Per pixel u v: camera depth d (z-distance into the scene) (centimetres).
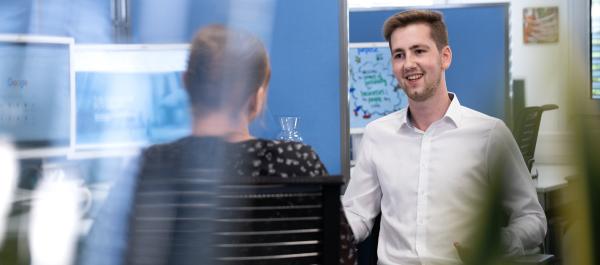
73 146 200
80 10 213
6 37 205
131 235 79
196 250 79
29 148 109
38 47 206
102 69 206
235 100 83
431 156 202
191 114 82
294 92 292
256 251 117
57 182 54
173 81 128
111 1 211
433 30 212
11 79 204
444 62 213
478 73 382
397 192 205
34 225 47
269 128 284
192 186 81
